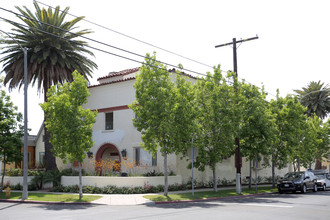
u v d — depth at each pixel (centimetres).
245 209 1534
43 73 2728
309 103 4575
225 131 2305
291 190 2688
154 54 2142
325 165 5825
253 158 2784
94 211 1498
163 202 1875
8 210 1580
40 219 1244
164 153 2177
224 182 3100
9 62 2728
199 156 2306
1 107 2461
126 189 2286
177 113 2114
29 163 3534
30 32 2697
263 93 2781
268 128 2598
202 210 1498
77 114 2044
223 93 2405
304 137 3466
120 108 2942
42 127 3784
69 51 2855
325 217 1276
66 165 3177
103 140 3019
